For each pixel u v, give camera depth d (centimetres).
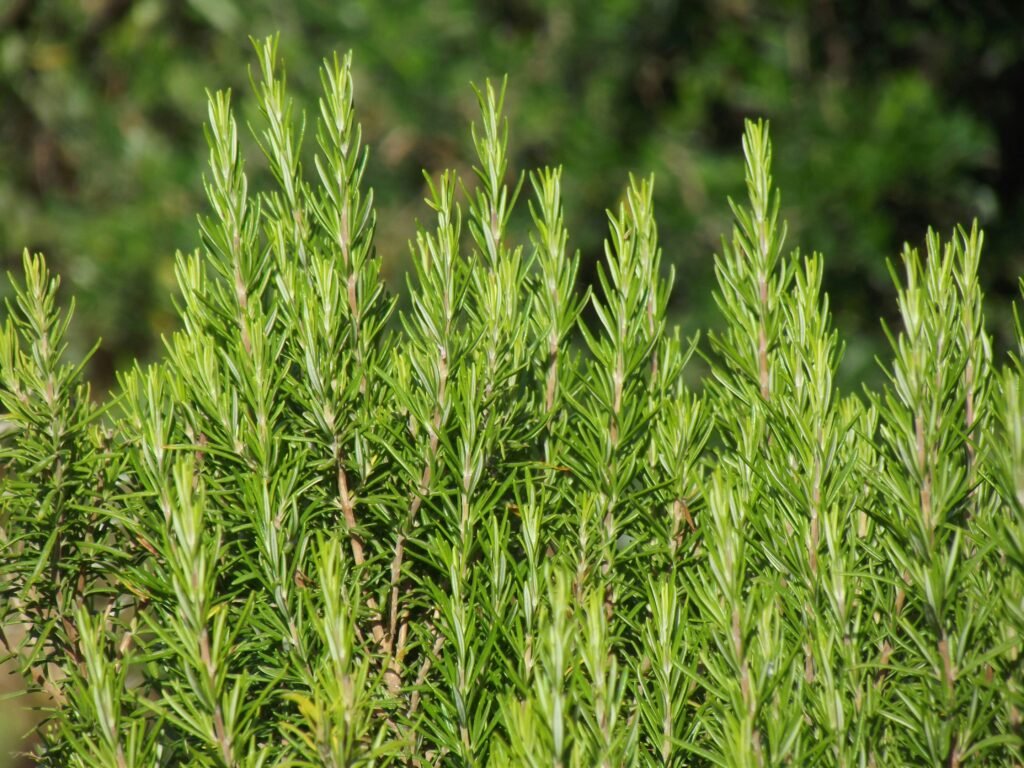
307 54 473
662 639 156
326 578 153
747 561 160
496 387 161
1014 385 151
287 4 477
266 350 160
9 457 164
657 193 464
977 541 154
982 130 468
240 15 479
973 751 153
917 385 154
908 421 155
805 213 461
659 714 157
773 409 160
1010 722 154
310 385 160
